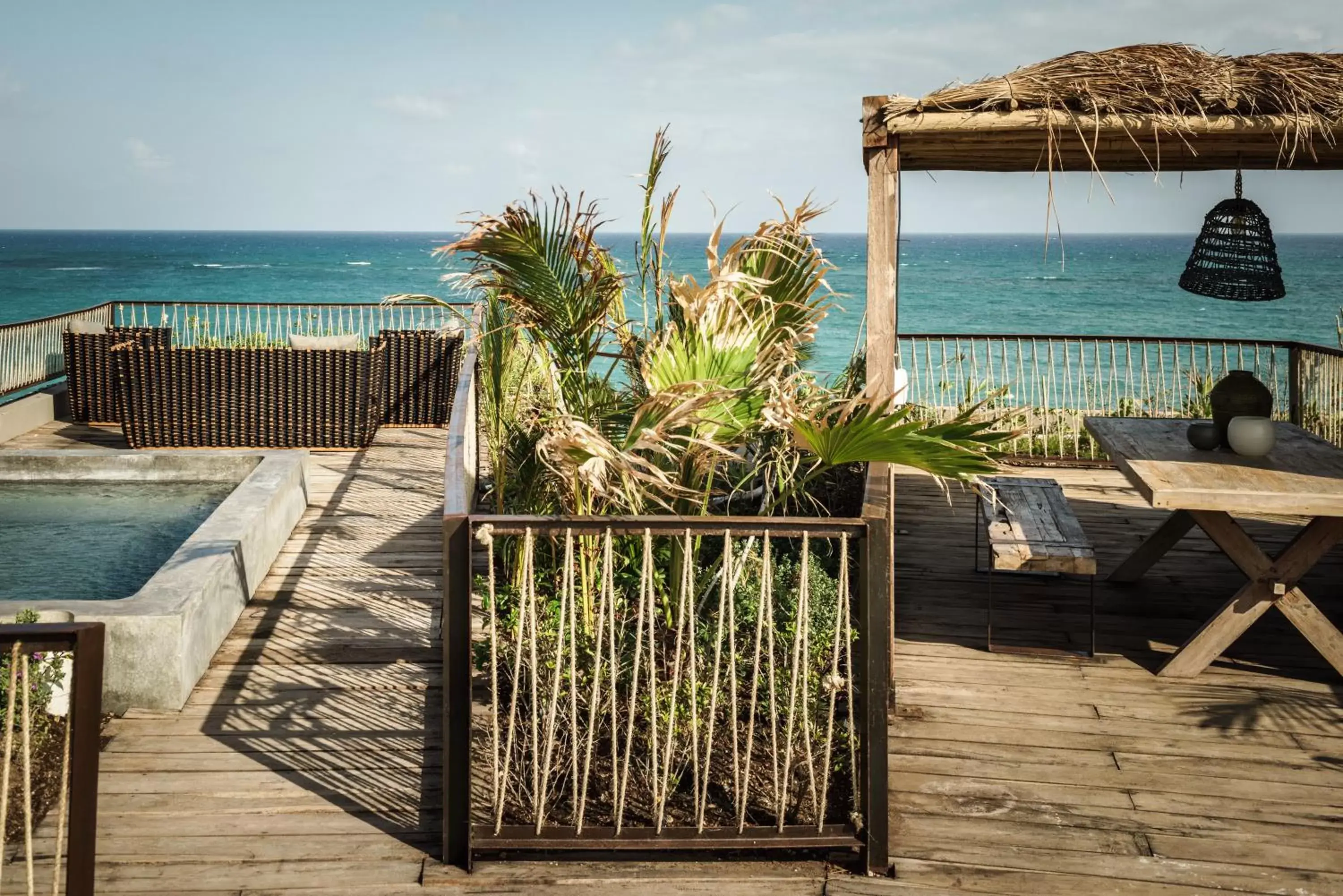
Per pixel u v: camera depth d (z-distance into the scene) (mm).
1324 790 3748
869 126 4152
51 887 3205
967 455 3562
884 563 3182
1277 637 5289
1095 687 4672
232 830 3486
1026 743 4109
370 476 8898
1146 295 60844
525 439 5445
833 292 4559
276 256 116062
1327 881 3197
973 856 3326
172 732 4246
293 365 9719
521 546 5043
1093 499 8039
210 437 9734
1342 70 4047
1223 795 3715
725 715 3980
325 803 3684
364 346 12812
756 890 3156
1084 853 3352
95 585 5875
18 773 3781
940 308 54719
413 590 6027
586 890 3143
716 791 3662
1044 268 85188
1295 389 8688
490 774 3812
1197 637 4762
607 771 3791
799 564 5020
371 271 86000
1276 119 3988
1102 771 3887
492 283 4703
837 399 3814
